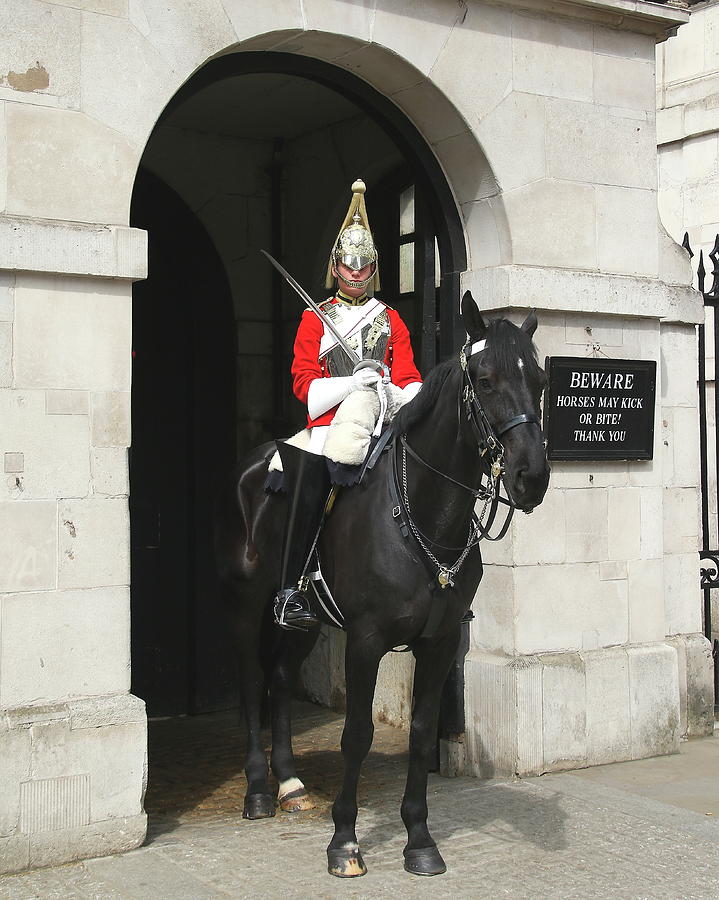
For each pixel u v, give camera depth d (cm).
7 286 448
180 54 488
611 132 622
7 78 449
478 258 608
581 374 597
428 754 442
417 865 434
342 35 531
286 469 486
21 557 447
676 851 462
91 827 454
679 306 673
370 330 482
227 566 533
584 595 604
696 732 674
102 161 469
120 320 471
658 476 634
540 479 369
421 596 421
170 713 750
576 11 602
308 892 416
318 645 772
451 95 568
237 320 782
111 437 468
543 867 443
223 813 524
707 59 891
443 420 416
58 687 454
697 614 686
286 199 799
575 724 592
